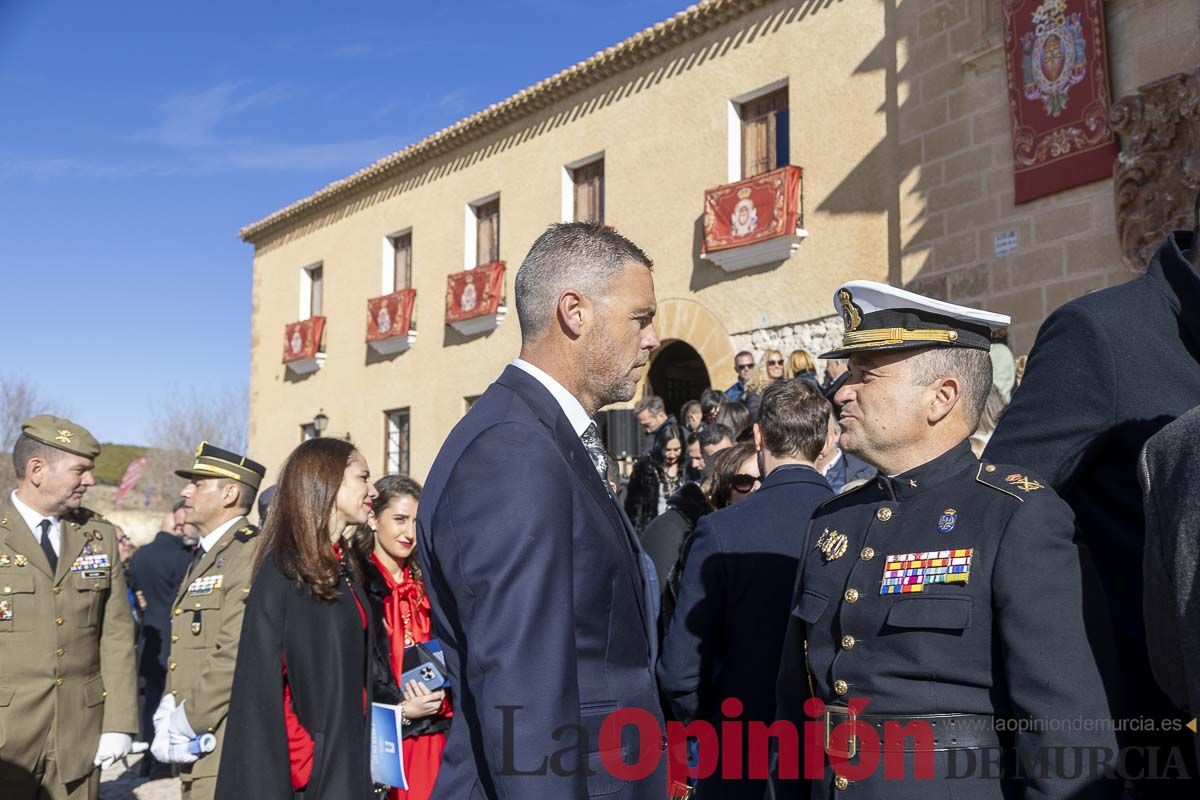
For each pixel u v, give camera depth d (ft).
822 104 33.47
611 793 5.67
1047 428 6.10
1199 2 22.90
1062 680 5.29
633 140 40.83
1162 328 5.92
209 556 12.61
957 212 28.78
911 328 6.44
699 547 9.48
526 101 45.29
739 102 36.99
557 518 5.64
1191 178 22.15
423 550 6.19
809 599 6.62
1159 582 4.64
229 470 13.25
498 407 6.26
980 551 5.80
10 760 12.48
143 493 141.28
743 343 35.53
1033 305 26.50
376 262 56.24
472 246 49.96
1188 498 4.40
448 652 6.08
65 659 13.23
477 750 5.78
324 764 8.70
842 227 32.53
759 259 34.99
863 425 6.61
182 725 11.28
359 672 9.21
